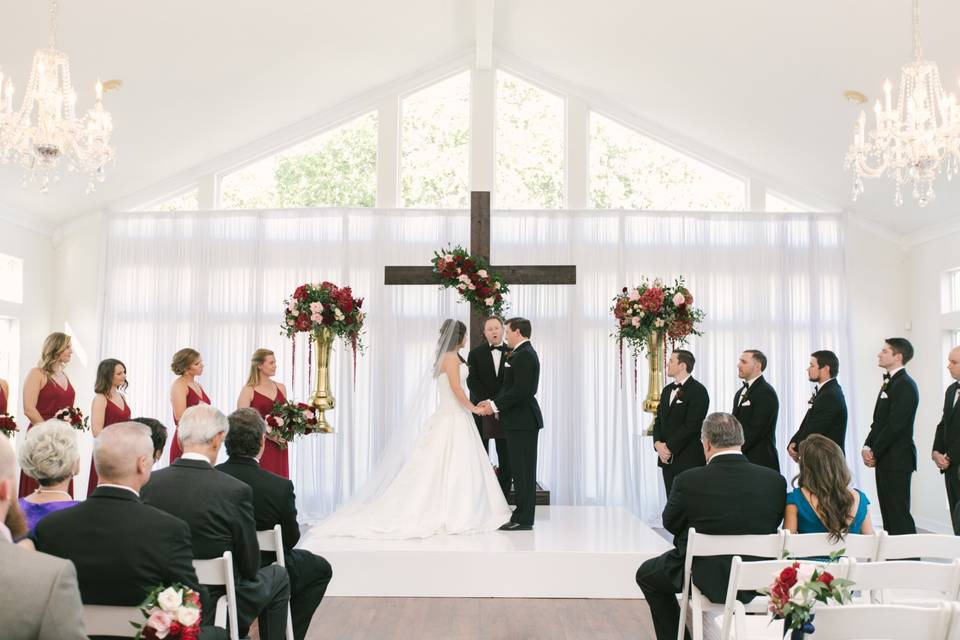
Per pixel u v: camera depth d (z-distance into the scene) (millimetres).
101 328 9188
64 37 6406
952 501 5773
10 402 8461
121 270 9242
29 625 1897
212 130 8766
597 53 8531
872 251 9281
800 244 9250
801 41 6719
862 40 6352
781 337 9156
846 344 9133
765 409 6344
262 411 6555
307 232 9227
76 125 5082
